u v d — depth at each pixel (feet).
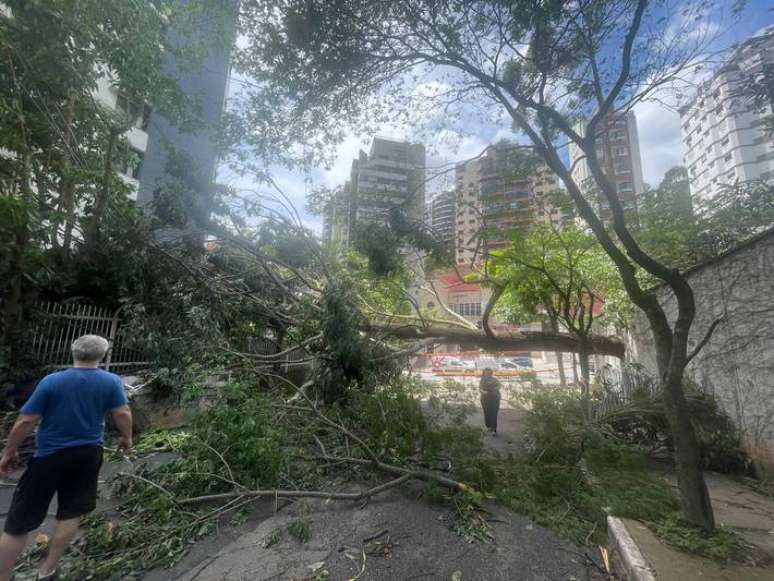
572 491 12.84
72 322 21.57
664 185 23.97
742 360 16.67
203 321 21.16
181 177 23.45
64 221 20.63
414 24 14.78
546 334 29.86
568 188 12.88
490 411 23.44
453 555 9.56
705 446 17.06
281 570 8.73
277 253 25.09
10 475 12.95
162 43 23.21
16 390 17.98
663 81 14.53
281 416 15.72
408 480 14.07
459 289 63.87
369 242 19.70
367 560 9.24
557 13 12.75
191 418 14.14
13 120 18.66
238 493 11.23
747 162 105.19
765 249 15.94
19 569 8.13
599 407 18.57
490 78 14.53
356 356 20.58
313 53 15.34
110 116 24.76
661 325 11.07
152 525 9.99
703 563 8.39
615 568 9.14
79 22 20.10
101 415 8.48
